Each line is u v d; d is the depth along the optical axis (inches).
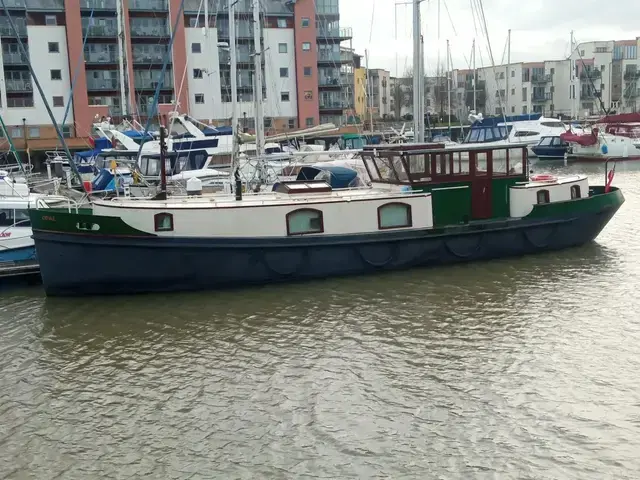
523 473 354.6
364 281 684.1
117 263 631.2
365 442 388.8
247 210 652.1
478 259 745.0
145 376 485.7
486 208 747.4
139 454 384.5
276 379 473.4
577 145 2279.8
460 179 730.2
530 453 372.8
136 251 628.4
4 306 641.6
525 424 402.9
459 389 450.0
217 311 609.6
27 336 566.3
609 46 4468.5
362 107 3892.7
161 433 406.3
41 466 375.2
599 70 4436.5
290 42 2920.8
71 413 434.3
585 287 661.9
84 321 594.6
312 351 519.2
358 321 579.8
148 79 2716.5
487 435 392.2
